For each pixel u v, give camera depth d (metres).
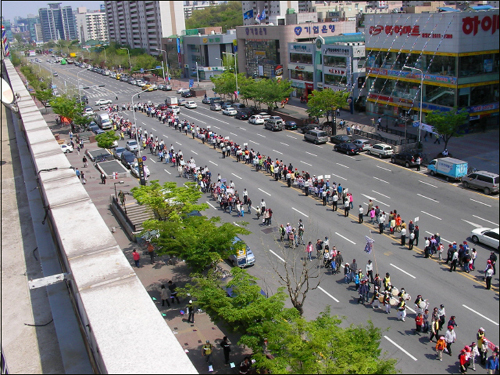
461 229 34.97
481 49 56.81
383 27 67.44
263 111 81.81
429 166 46.75
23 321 15.55
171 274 30.72
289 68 92.62
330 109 64.56
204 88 116.56
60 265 17.45
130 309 10.49
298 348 16.64
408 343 22.91
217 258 25.23
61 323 13.73
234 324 21.09
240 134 68.19
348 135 61.62
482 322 24.08
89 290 11.23
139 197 31.61
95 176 51.94
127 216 37.41
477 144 55.16
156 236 31.41
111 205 42.41
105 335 9.68
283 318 19.88
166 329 9.86
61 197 17.75
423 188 43.56
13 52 193.38
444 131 49.09
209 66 135.88
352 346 16.41
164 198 31.38
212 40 132.00
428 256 31.39
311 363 15.84
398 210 39.03
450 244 31.80
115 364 8.88
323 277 29.78
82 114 80.44
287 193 44.94
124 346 9.36
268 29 98.31
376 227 36.50
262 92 77.50
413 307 25.97
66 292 15.48
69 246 13.55
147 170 51.22
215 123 76.62
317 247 31.45
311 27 94.44
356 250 32.75
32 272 19.61
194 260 26.09
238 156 56.06
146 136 66.94
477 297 26.41
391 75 67.38
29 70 142.25
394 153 53.22
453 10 59.38
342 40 84.31
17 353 13.77
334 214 39.41
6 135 51.25
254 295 20.70
